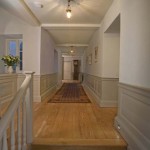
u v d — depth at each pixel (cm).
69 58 1703
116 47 481
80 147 244
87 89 912
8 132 224
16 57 505
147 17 195
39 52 553
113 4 361
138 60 219
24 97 212
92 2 368
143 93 199
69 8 394
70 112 423
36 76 555
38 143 246
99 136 274
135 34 230
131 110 241
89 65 859
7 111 163
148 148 185
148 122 189
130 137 234
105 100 483
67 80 1647
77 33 673
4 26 553
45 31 622
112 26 406
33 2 372
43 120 356
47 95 679
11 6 390
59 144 246
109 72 483
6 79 428
